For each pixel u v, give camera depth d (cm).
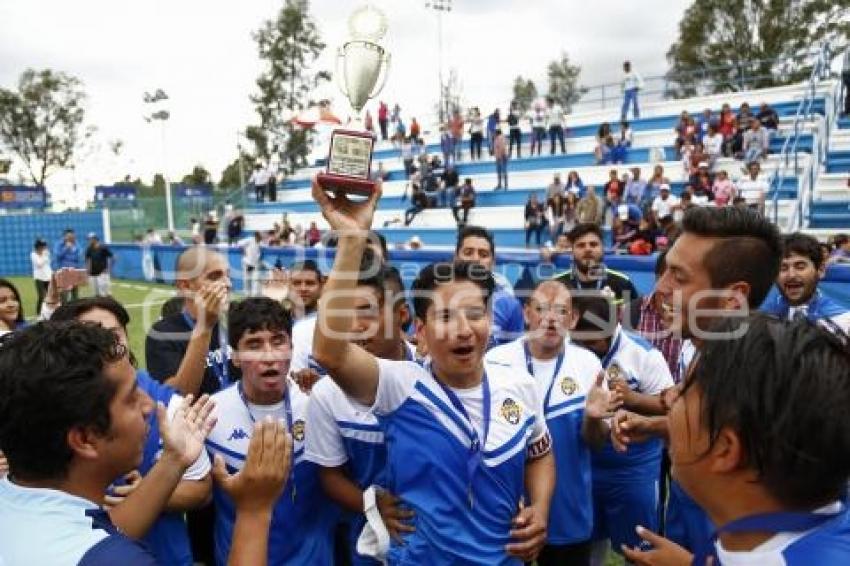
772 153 1537
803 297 350
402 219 1975
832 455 101
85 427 134
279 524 244
